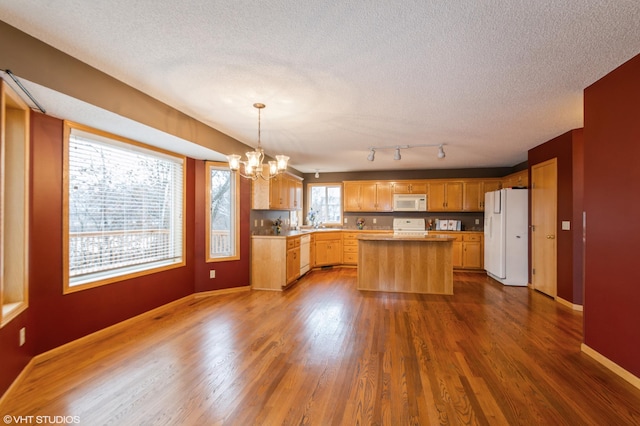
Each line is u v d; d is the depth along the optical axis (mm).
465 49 2168
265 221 5852
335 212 8289
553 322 3619
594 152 2707
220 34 2006
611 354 2520
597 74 2551
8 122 2449
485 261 6523
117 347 2912
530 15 1798
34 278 2613
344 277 6266
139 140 3566
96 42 2111
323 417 1920
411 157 6086
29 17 1845
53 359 2670
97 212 3232
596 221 2689
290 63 2369
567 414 1965
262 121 3799
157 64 2404
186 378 2365
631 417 1938
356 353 2797
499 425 1854
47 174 2732
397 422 1875
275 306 4227
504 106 3273
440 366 2566
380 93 2926
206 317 3760
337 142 4883
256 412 1966
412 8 1732
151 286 3844
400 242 5109
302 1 1682
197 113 3514
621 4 1697
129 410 1982
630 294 2336
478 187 7098
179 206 4395
